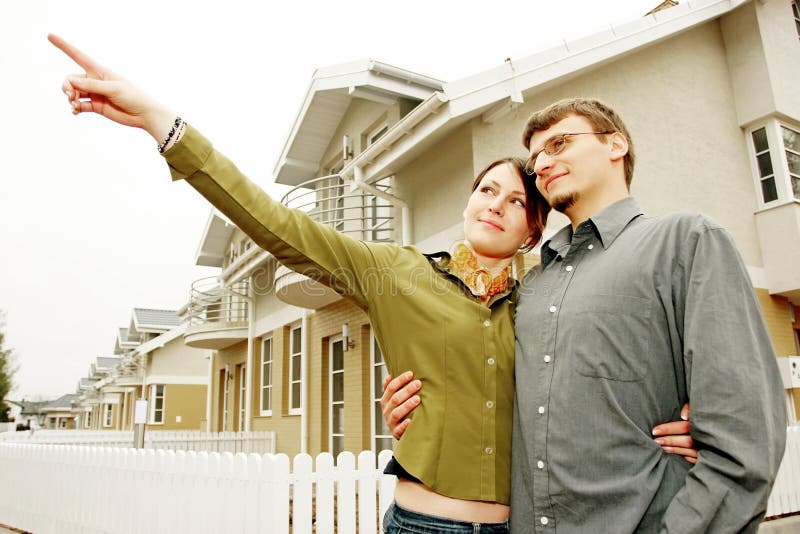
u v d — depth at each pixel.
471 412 1.57
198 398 27.70
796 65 9.41
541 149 1.73
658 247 1.45
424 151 7.33
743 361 1.23
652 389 1.39
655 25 8.16
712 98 8.98
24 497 7.57
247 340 14.66
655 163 7.96
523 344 1.62
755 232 8.82
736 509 1.16
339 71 8.75
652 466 1.33
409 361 1.65
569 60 7.05
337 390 10.03
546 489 1.43
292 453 11.26
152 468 5.45
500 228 1.82
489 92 6.41
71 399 91.56
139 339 34.03
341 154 10.91
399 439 1.65
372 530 4.66
